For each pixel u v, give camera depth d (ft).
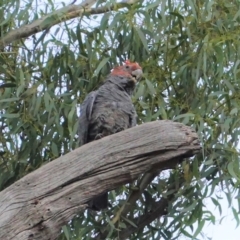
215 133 33.76
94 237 36.14
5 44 35.42
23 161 33.58
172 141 24.17
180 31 34.27
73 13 35.81
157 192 36.17
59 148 34.53
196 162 32.81
